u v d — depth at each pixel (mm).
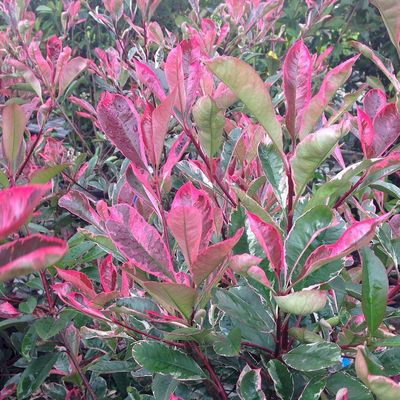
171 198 821
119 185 585
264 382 469
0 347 870
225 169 522
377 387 306
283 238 409
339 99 1370
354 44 452
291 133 389
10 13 1032
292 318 469
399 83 447
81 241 617
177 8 1507
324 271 394
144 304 434
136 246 368
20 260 175
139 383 699
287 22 1447
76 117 1364
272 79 747
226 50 1006
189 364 407
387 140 427
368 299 397
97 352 689
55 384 681
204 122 411
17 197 170
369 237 331
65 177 891
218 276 372
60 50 799
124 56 987
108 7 971
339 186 390
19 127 492
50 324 578
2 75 919
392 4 388
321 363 371
